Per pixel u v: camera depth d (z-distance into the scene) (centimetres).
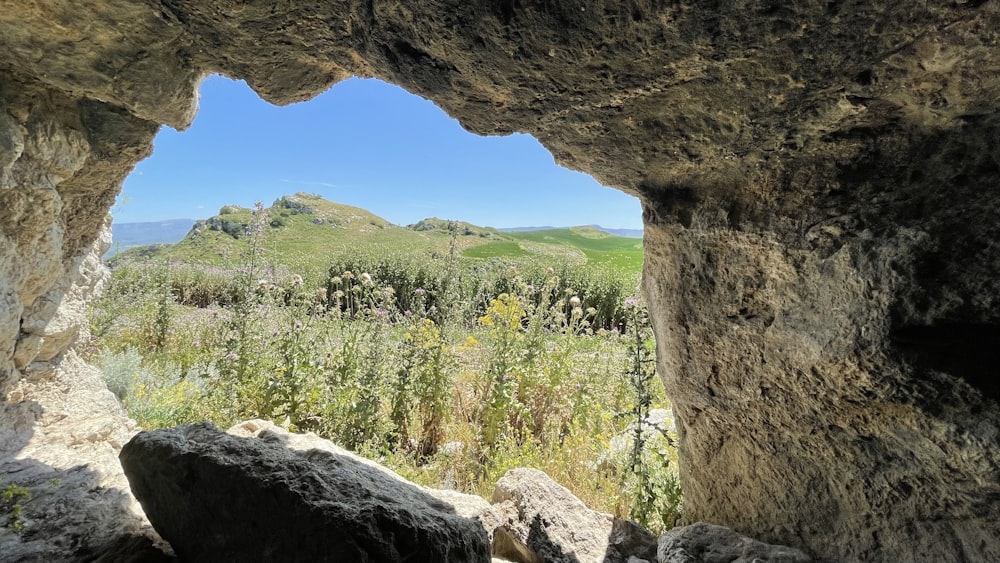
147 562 175
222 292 961
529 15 128
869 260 144
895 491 159
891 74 123
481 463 386
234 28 168
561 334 644
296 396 385
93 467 244
